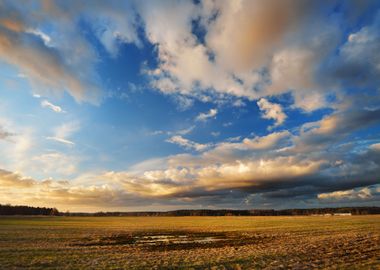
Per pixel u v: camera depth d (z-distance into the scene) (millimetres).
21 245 33719
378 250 25781
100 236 48719
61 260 23156
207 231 58562
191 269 19250
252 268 19078
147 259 23625
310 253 24734
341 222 76188
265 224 77750
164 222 104938
